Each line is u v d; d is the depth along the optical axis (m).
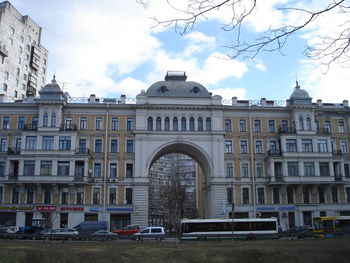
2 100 57.28
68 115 55.91
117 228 52.94
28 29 81.06
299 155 55.16
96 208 52.66
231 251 27.92
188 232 44.25
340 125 59.19
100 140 55.56
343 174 56.12
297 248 29.69
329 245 31.66
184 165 118.81
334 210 55.09
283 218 54.03
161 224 117.50
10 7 74.81
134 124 56.09
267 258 27.19
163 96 56.53
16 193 52.81
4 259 24.52
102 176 54.16
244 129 57.38
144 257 26.47
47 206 51.81
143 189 53.50
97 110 56.31
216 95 57.16
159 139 55.28
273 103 60.47
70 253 26.19
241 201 54.31
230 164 55.72
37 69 83.44
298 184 54.84
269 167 55.22
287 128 57.84
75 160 52.97
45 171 52.38
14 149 54.53
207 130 56.03
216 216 53.09
